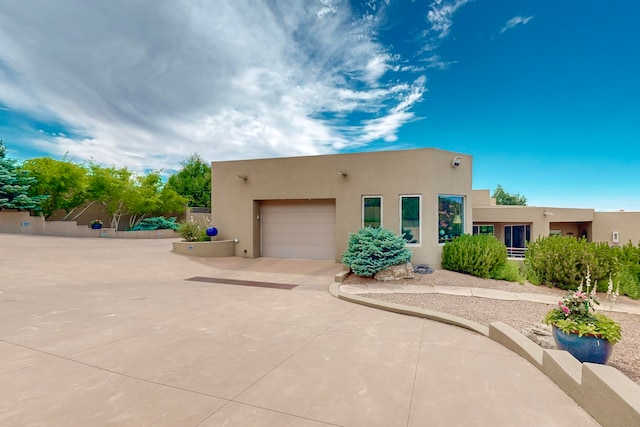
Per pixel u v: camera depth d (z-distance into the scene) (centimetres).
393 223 1127
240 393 302
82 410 267
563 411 279
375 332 489
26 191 1952
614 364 395
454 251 1012
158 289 792
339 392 307
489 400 296
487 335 471
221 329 491
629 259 884
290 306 643
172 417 261
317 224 1279
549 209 1830
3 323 493
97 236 2156
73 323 503
